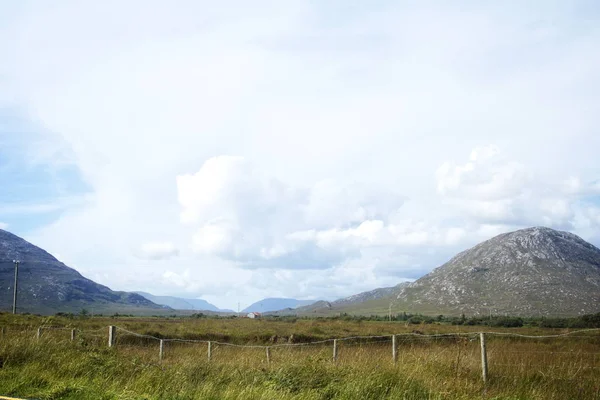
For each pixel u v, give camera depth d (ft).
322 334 144.66
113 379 42.60
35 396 37.32
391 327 200.64
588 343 80.79
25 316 185.06
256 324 221.25
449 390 37.68
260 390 37.96
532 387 39.99
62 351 50.62
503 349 57.93
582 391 39.45
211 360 51.83
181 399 37.09
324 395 37.17
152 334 123.65
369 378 38.34
